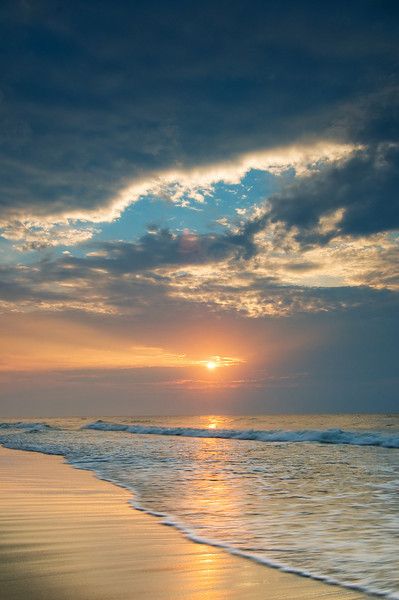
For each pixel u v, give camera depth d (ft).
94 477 39.09
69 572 14.93
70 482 36.27
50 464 49.65
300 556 16.80
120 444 78.18
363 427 135.13
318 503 27.32
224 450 65.67
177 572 15.01
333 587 13.66
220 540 19.03
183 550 17.54
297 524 21.97
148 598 12.80
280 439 87.86
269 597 12.92
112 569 15.25
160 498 29.17
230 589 13.53
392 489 32.19
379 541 18.84
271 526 21.57
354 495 29.94
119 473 41.70
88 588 13.53
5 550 17.51
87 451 65.31
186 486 34.06
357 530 20.72
